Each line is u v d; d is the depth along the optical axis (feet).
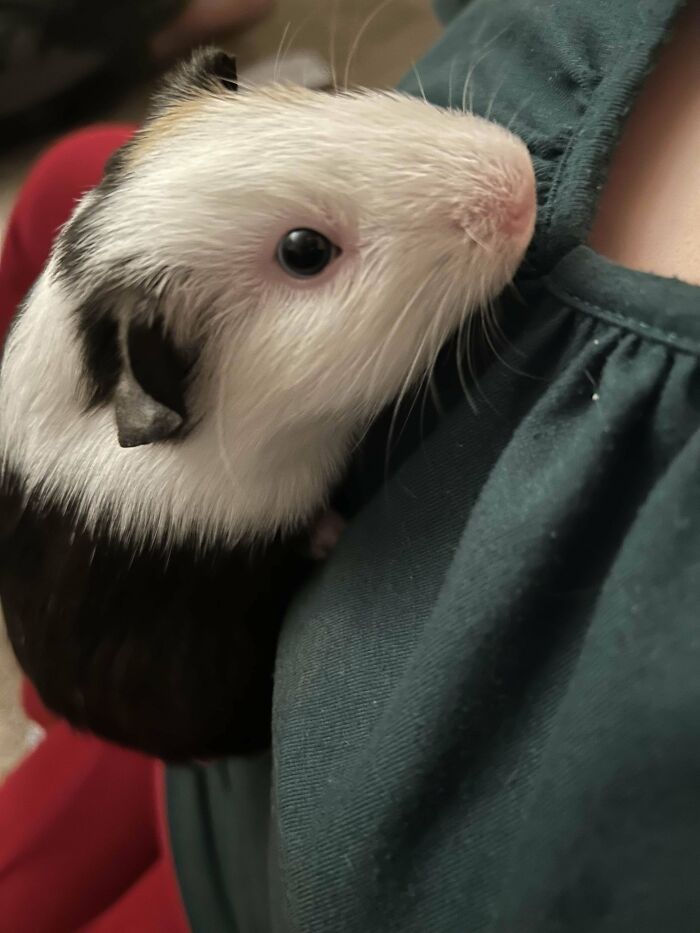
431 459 0.37
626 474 0.29
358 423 0.46
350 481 0.49
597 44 0.35
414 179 0.39
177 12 1.26
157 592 0.51
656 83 0.35
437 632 0.31
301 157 0.39
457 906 0.31
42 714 0.85
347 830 0.33
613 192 0.35
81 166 0.73
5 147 1.36
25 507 0.52
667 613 0.25
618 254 0.34
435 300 0.40
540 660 0.30
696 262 0.31
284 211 0.40
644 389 0.28
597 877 0.26
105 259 0.43
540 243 0.36
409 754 0.31
